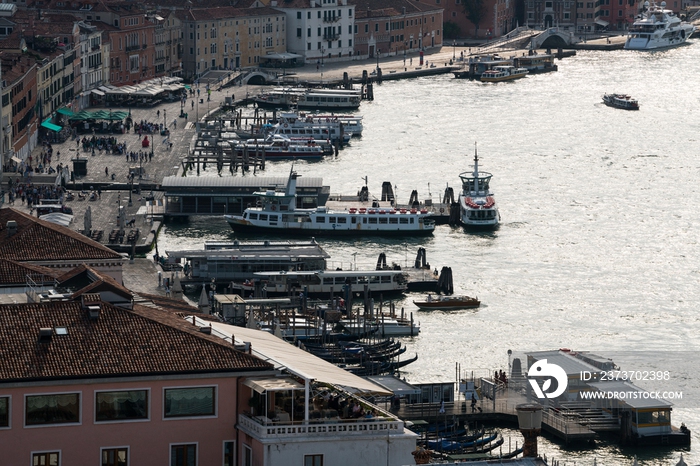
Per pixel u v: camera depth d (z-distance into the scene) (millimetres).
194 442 199625
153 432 198000
